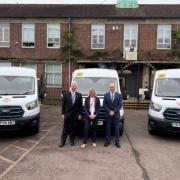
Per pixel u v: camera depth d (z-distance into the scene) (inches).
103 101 434.0
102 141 454.9
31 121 470.3
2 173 312.5
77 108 422.6
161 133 513.3
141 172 316.8
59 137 478.3
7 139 465.1
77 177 301.6
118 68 1082.7
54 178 298.8
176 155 381.4
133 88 1082.7
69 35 1059.3
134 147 418.9
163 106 461.7
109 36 1065.5
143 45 1062.4
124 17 1051.3
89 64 1084.5
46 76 1087.6
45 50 1085.1
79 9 1137.4
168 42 1058.7
